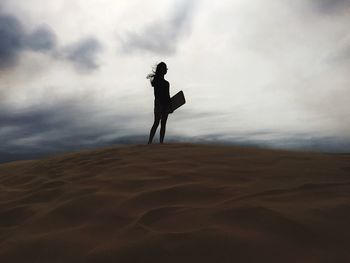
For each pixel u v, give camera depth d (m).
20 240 1.99
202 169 3.18
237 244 1.60
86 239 1.89
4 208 2.79
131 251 1.65
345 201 2.03
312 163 3.35
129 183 2.89
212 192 2.45
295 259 1.45
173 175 3.02
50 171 4.17
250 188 2.47
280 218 1.82
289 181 2.63
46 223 2.22
